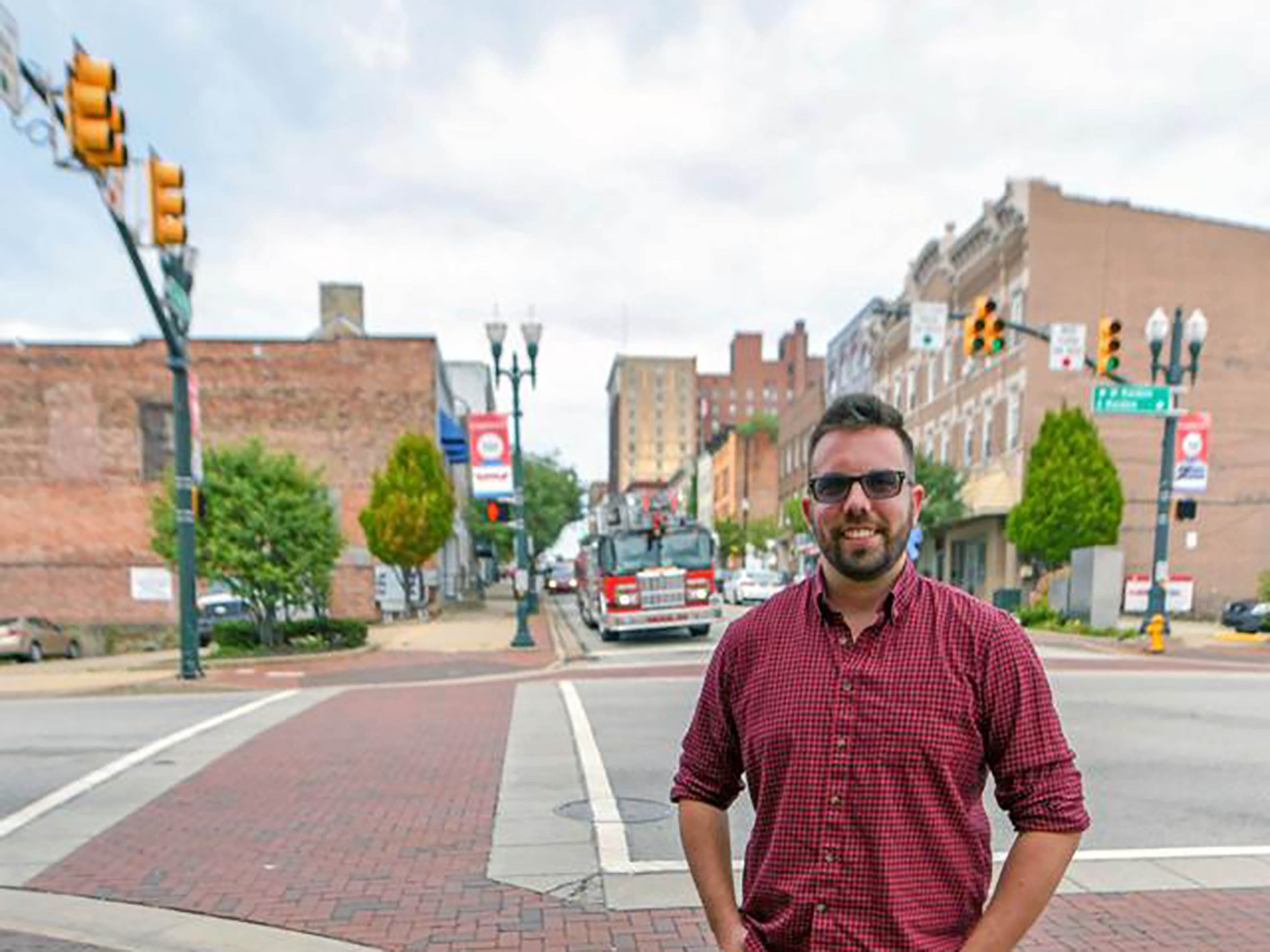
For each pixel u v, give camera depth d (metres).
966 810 1.74
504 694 12.00
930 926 1.69
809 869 1.74
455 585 41.06
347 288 43.66
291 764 7.67
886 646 1.77
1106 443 25.48
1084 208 25.73
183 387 13.66
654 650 18.48
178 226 10.38
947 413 31.86
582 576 26.55
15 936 4.19
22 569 30.66
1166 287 25.84
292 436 30.92
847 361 44.72
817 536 1.87
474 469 20.19
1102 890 4.72
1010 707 1.74
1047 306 25.50
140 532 30.88
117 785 7.00
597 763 7.61
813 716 1.76
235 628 18.23
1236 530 25.94
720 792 2.05
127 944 4.10
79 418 31.05
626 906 4.51
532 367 19.69
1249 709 10.22
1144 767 7.42
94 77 8.35
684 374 151.75
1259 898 4.62
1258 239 26.19
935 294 33.09
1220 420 25.92
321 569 17.92
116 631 28.73
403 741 8.64
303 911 4.46
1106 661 15.18
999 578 27.80
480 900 4.60
